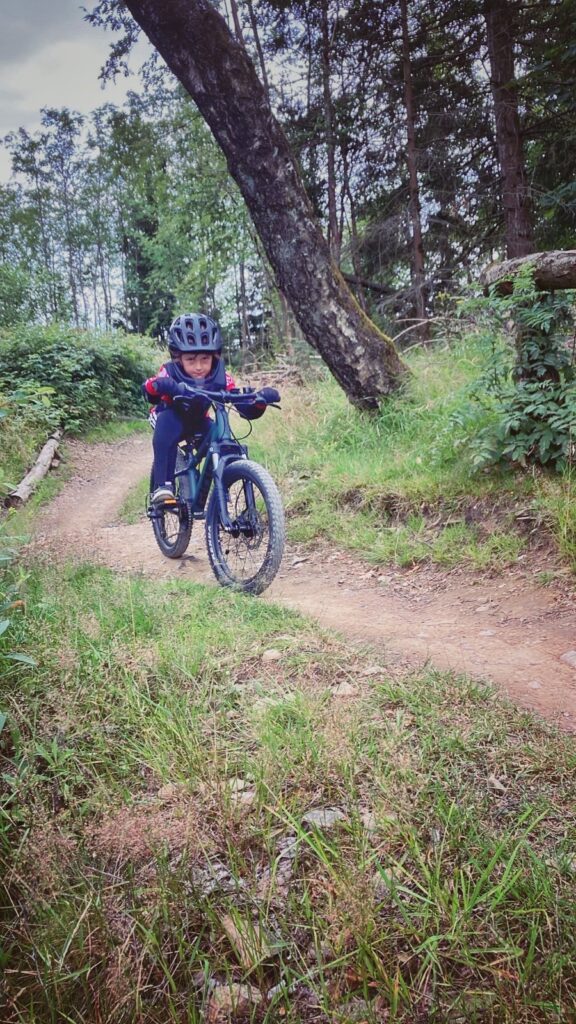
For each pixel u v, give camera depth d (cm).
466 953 143
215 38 635
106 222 4403
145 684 264
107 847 182
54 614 323
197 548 624
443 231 1638
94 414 1430
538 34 1262
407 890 160
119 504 930
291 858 177
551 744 225
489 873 160
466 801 192
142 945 154
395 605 427
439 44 1563
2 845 182
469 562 463
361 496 608
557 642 332
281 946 150
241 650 305
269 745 218
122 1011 141
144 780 212
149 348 1823
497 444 512
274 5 1533
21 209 4622
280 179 684
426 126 1572
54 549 514
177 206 1692
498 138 1335
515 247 1325
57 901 164
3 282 2136
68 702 245
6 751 223
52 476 1069
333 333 732
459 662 315
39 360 1395
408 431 691
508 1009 133
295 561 550
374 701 255
